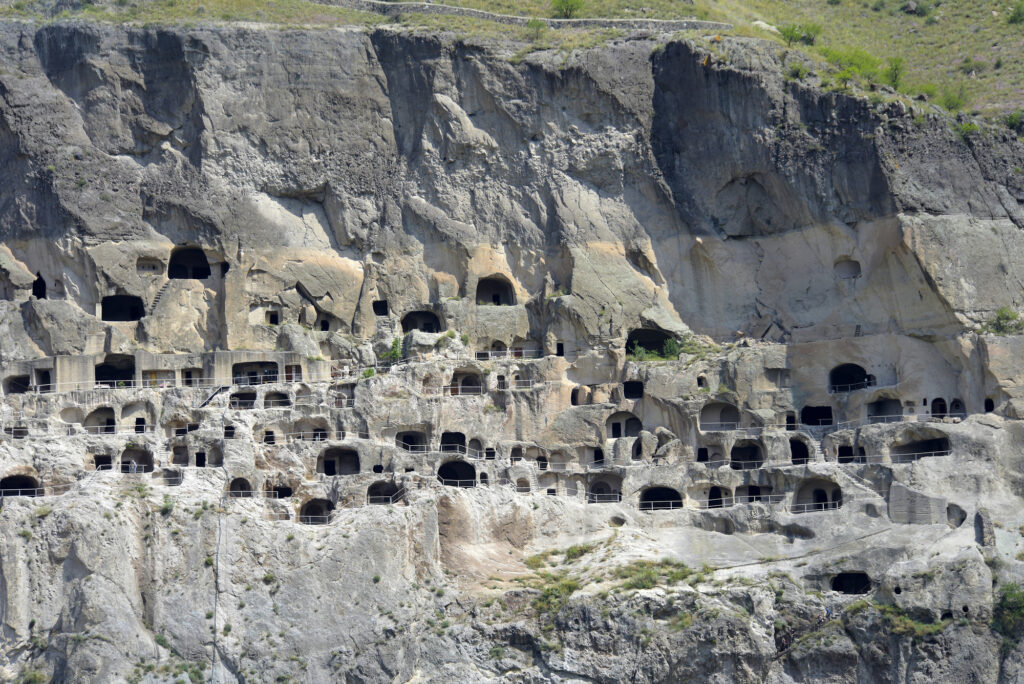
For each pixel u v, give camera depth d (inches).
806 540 6638.8
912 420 6894.7
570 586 6387.8
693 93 7426.2
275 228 7391.7
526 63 7549.2
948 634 6289.4
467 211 7485.2
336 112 7509.8
